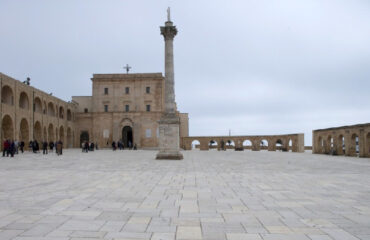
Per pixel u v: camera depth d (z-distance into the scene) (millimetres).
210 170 19109
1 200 9406
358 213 7922
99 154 41938
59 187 11938
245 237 5996
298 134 54031
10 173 16828
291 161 28828
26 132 49688
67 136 70250
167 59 31062
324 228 6609
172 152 30109
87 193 10625
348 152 39656
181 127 88938
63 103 66250
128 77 75750
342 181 14039
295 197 10039
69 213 7805
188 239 5883
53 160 27828
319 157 36875
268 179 14672
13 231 6312
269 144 64438
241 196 10164
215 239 5883
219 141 70062
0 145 41344
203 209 8281
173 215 7645
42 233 6188
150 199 9617
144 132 70625
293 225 6820
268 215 7680
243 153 50031
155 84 75625
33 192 10805
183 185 12562
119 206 8609
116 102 75562
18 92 46594
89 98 78562
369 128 35094
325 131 46031
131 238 5918
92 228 6535
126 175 16094
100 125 71438
